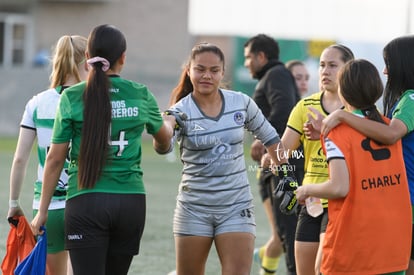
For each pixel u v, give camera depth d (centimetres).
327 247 1645
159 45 10750
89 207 1689
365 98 1664
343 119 1634
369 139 1636
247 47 2628
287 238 2402
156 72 10744
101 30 1727
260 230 3581
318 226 2008
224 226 1938
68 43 1967
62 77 1975
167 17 10738
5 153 6675
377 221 1616
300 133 2073
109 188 1702
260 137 2016
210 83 1909
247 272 1934
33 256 1814
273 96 2508
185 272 1988
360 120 1633
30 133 1966
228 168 1941
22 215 1973
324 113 2045
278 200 2408
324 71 2050
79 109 1691
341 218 1622
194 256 1970
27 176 5197
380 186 1627
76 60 1969
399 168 1653
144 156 6931
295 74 3028
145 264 2772
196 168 1945
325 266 1648
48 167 1720
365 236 1612
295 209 1994
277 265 2688
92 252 1697
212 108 1944
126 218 1712
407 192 1659
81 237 1697
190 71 1939
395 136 1644
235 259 1931
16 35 10594
